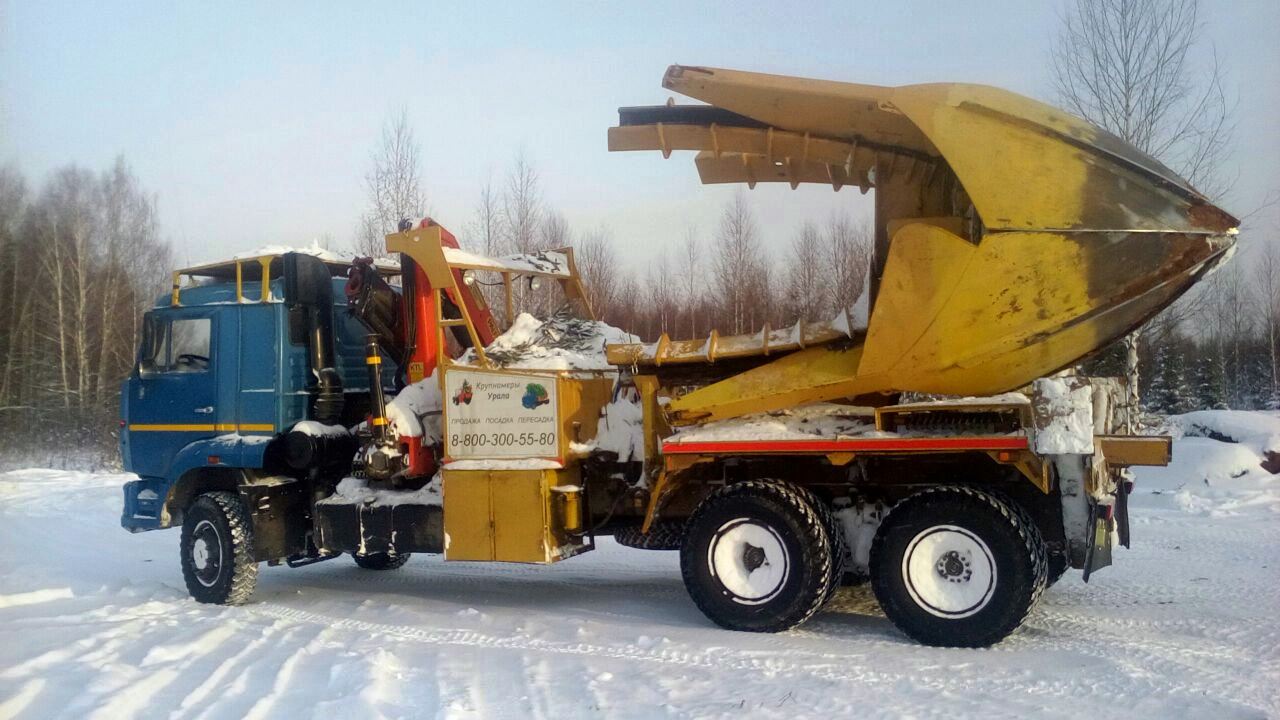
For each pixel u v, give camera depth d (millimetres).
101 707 5211
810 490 7020
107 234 37188
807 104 6895
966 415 6406
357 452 8523
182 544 8734
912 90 6629
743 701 5148
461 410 7664
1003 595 6133
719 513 6840
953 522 6277
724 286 19281
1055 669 5648
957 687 5344
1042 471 6152
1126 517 7215
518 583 9375
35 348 34688
